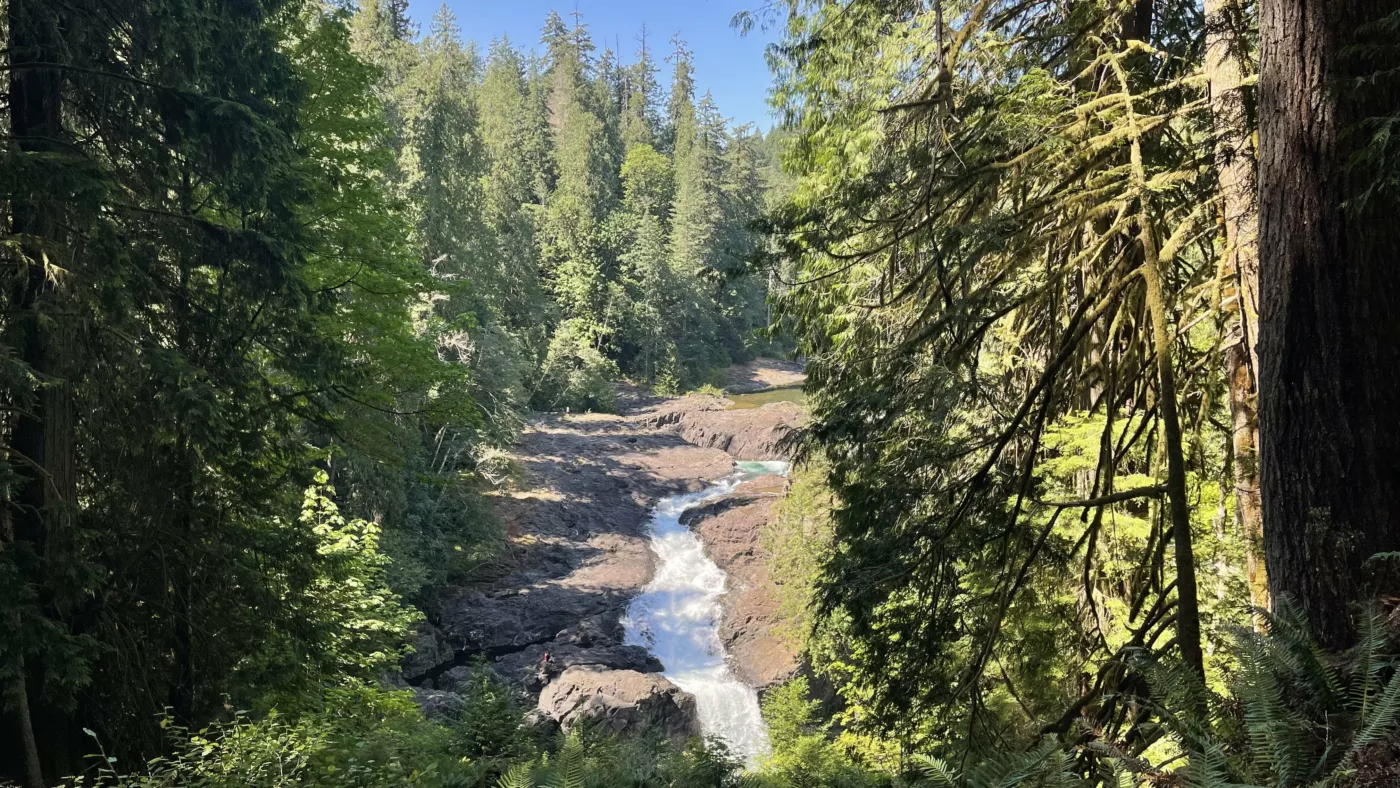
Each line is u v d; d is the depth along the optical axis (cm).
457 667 2345
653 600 2864
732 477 4097
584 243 6281
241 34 998
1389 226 367
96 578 850
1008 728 676
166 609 979
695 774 795
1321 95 381
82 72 869
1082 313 637
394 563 2330
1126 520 759
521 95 8725
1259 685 274
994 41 789
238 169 948
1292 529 394
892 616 674
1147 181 607
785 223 786
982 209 764
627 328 6162
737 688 2364
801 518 2106
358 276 1372
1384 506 365
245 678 1020
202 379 913
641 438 4666
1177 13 783
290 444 1121
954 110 730
